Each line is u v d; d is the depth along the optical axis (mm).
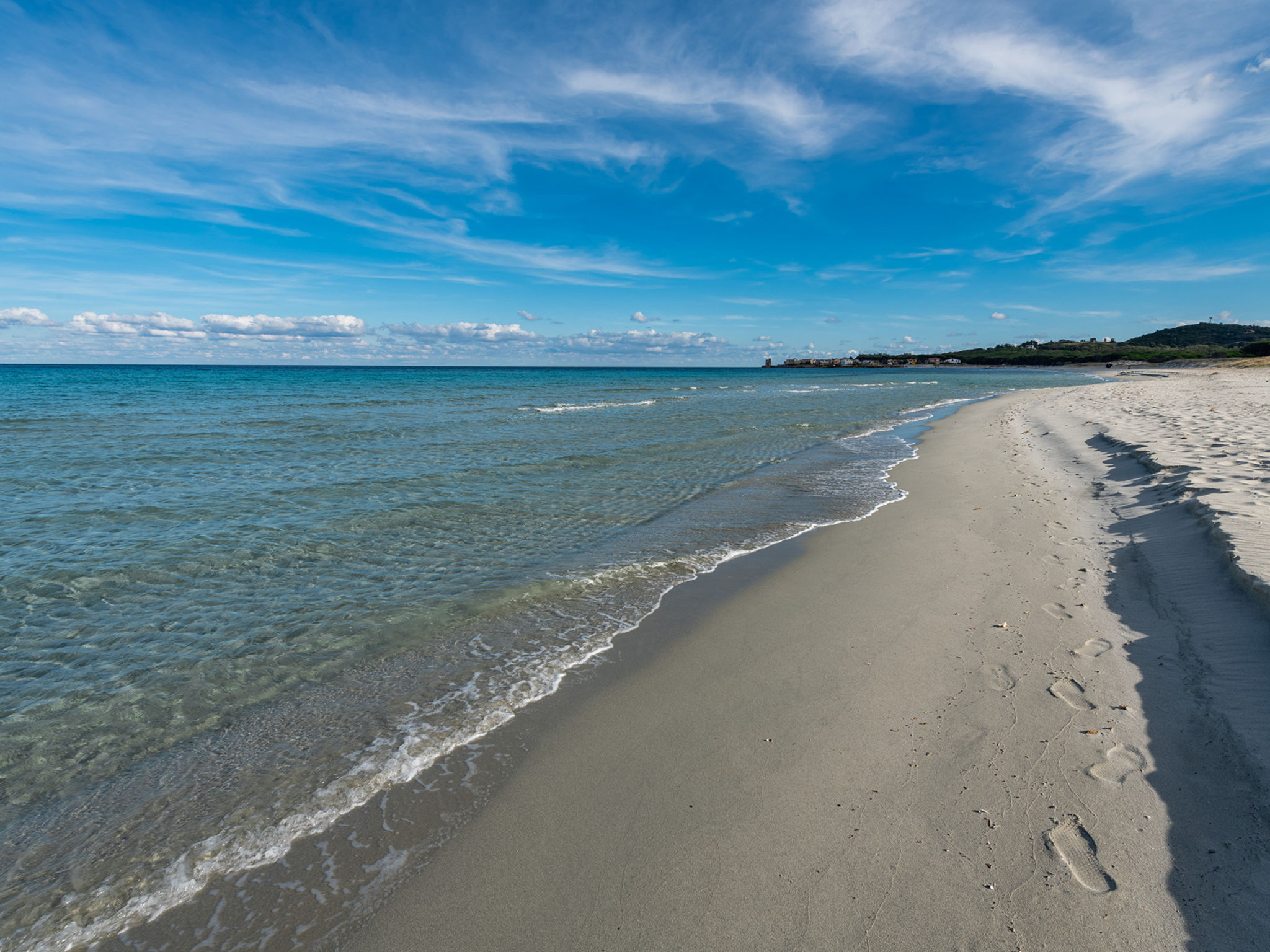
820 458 15336
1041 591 5871
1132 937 2301
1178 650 4352
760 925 2508
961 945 2352
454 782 3557
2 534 8500
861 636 5242
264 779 3637
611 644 5332
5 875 2955
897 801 3182
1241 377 40625
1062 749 3457
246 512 9781
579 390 51594
